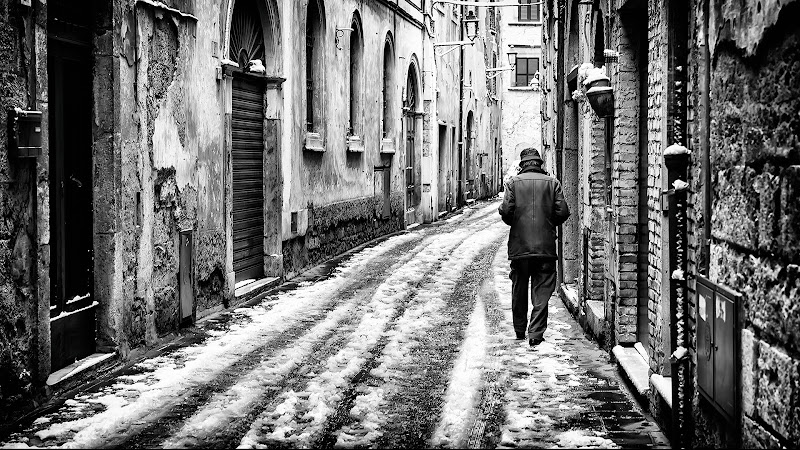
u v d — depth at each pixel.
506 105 55.31
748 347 4.68
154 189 9.47
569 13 13.02
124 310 8.70
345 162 19.00
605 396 7.48
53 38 7.79
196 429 6.41
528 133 55.38
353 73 20.34
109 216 8.48
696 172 5.88
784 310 4.24
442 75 31.45
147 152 9.27
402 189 25.27
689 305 6.05
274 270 14.05
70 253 8.09
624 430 6.52
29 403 6.89
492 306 12.23
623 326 8.68
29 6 6.83
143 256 9.14
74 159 8.20
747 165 4.77
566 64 13.25
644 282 8.62
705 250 5.64
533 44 55.00
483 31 43.62
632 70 8.75
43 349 7.08
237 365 8.49
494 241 21.89
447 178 32.81
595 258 10.40
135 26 8.96
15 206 6.70
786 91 4.23
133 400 7.21
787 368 4.17
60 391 7.40
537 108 55.22
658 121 7.06
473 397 7.39
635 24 8.73
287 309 11.65
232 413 6.83
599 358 8.95
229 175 11.85
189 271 10.34
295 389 7.59
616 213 8.74
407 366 8.52
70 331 7.99
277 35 13.98
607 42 9.56
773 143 4.39
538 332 9.58
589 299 10.47
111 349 8.51
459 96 35.81
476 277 15.23
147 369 8.34
